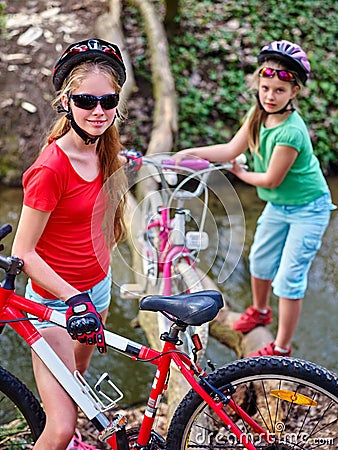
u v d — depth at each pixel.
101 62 2.32
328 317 4.46
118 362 3.99
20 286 4.74
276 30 7.39
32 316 2.45
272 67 3.24
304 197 3.42
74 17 7.20
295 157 3.33
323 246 5.34
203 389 2.27
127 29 7.23
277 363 2.26
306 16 7.52
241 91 6.85
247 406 3.17
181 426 2.35
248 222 5.66
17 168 6.25
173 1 7.02
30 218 2.30
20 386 2.46
